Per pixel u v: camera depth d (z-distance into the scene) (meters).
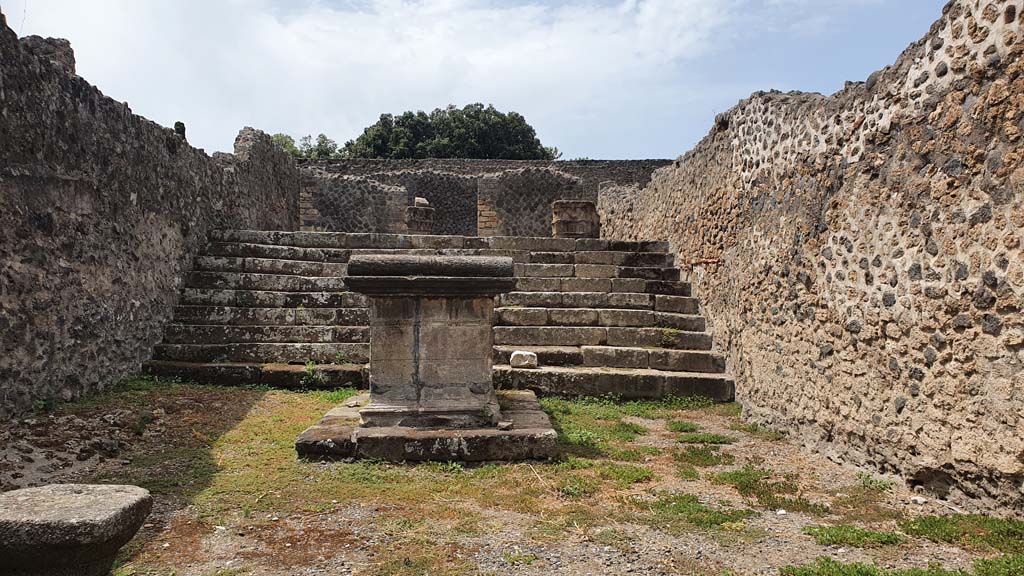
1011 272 3.35
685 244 9.40
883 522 3.63
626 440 5.51
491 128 35.03
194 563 3.02
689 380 7.17
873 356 4.48
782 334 5.83
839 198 4.91
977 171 3.57
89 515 2.56
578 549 3.25
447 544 3.28
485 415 4.94
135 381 6.71
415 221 17.48
